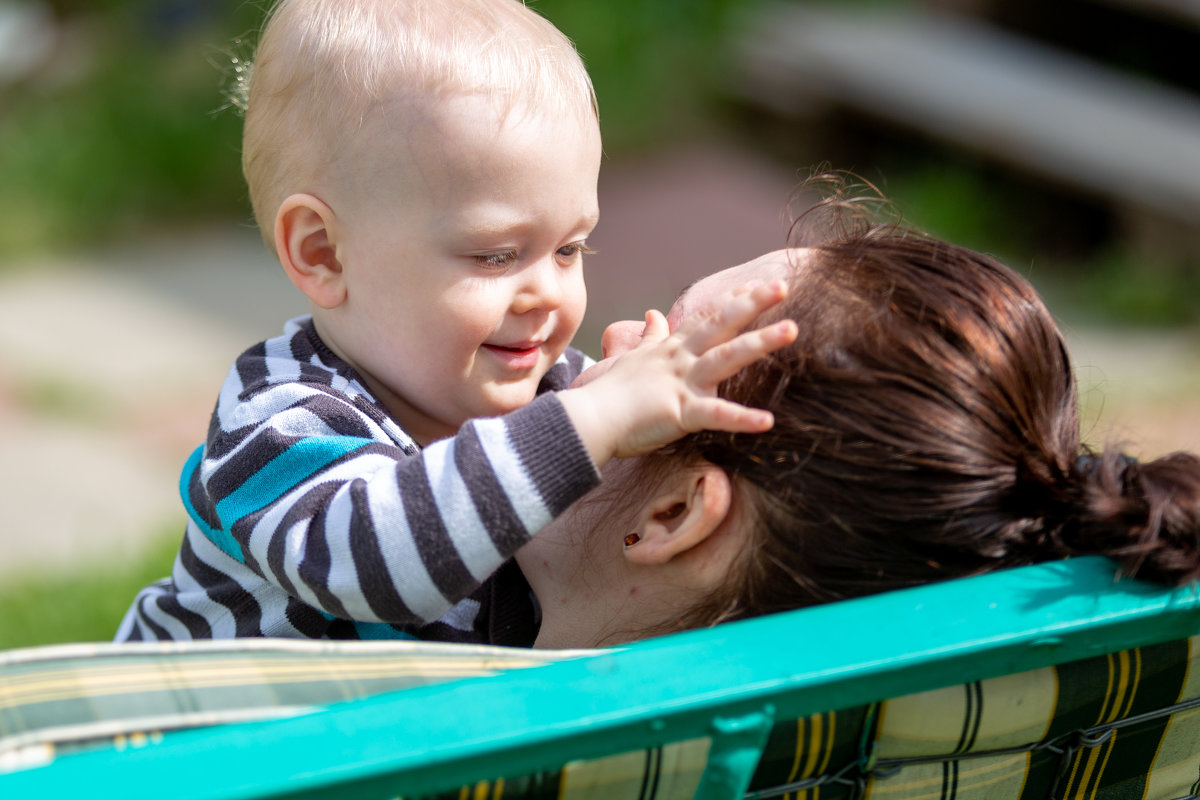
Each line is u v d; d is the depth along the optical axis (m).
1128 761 1.43
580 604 1.52
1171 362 6.58
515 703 1.02
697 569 1.42
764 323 1.45
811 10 11.16
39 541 4.92
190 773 0.92
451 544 1.40
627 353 1.48
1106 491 1.32
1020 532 1.33
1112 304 7.61
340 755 0.95
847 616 1.16
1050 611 1.20
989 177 9.23
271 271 8.31
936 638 1.14
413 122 1.64
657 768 1.14
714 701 1.05
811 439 1.35
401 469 1.46
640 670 1.07
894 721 1.24
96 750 0.98
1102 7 10.27
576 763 1.12
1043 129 8.81
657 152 9.95
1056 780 1.38
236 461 1.57
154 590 1.89
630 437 1.41
